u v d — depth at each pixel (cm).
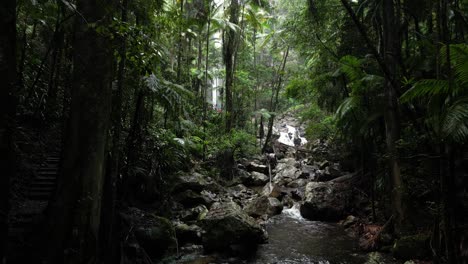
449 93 385
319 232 806
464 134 334
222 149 1295
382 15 675
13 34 260
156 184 823
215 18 1458
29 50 732
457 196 521
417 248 569
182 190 909
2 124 248
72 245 387
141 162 798
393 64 636
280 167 1473
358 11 742
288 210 1021
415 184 609
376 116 707
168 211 789
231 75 1576
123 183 665
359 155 1031
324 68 993
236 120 1820
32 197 594
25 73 749
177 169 973
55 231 389
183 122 1071
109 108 438
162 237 616
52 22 644
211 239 657
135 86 637
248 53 2020
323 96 1044
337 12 920
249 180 1297
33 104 773
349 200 930
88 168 408
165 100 695
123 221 592
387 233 682
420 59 625
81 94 413
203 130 1371
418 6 704
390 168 663
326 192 948
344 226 843
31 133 739
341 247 701
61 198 398
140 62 338
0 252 245
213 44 2238
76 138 409
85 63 415
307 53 1103
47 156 765
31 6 516
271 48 1850
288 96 1110
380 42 709
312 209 915
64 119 583
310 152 1591
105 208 468
